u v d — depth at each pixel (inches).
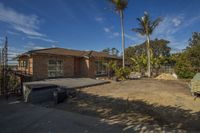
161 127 223.0
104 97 402.0
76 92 453.7
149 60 995.3
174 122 240.7
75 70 886.4
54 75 757.9
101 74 955.3
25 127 226.8
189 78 815.7
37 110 311.1
